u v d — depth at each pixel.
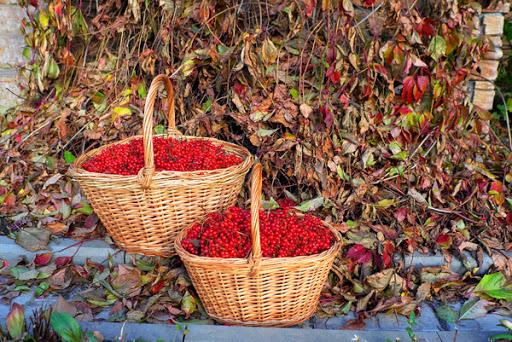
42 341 1.72
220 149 2.45
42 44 2.91
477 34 2.84
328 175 2.56
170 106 2.53
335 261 2.31
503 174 2.82
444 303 2.16
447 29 2.51
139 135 2.63
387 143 2.58
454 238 2.43
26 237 2.44
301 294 1.94
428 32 2.46
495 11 2.82
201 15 2.57
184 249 1.97
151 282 2.23
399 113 2.55
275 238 1.95
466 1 2.61
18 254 2.43
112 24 2.82
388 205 2.50
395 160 2.59
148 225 2.21
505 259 2.32
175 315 2.08
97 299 2.13
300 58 2.51
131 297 2.14
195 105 2.80
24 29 2.99
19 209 2.70
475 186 2.57
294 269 1.86
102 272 2.28
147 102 2.04
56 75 2.94
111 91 2.90
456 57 2.62
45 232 2.47
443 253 2.37
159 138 2.48
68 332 1.70
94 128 2.86
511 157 2.76
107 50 2.89
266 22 2.72
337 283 2.27
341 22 2.43
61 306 2.00
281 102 2.53
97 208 2.26
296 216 2.18
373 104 2.54
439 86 2.54
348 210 2.53
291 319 1.99
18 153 2.87
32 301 2.15
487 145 2.87
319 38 2.59
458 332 1.86
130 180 2.08
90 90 2.92
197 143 2.44
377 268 2.30
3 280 2.30
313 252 1.93
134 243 2.29
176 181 2.10
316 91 2.58
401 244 2.41
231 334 1.85
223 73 2.65
